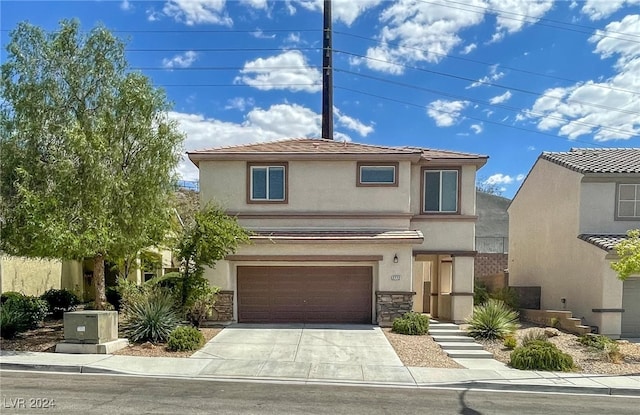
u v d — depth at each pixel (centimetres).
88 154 1183
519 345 1265
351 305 1549
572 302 1703
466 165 1648
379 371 995
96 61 1313
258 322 1545
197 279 1391
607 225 1645
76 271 2100
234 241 1379
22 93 1242
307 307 1551
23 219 1210
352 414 721
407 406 771
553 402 825
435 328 1448
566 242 1747
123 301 1407
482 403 803
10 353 1088
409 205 1602
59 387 843
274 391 843
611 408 792
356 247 1515
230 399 785
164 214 1367
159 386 863
